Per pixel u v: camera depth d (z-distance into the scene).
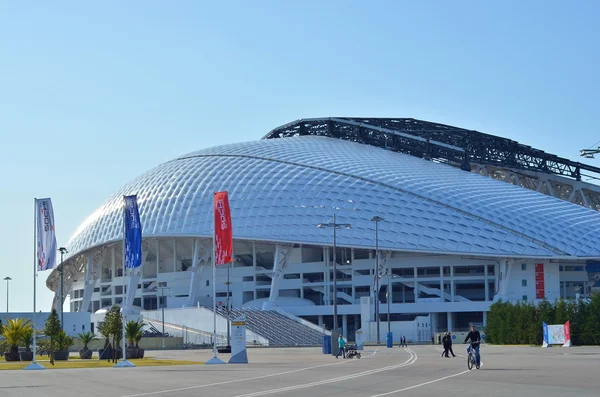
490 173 195.25
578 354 67.69
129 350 80.19
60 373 54.81
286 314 143.12
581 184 187.75
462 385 35.59
